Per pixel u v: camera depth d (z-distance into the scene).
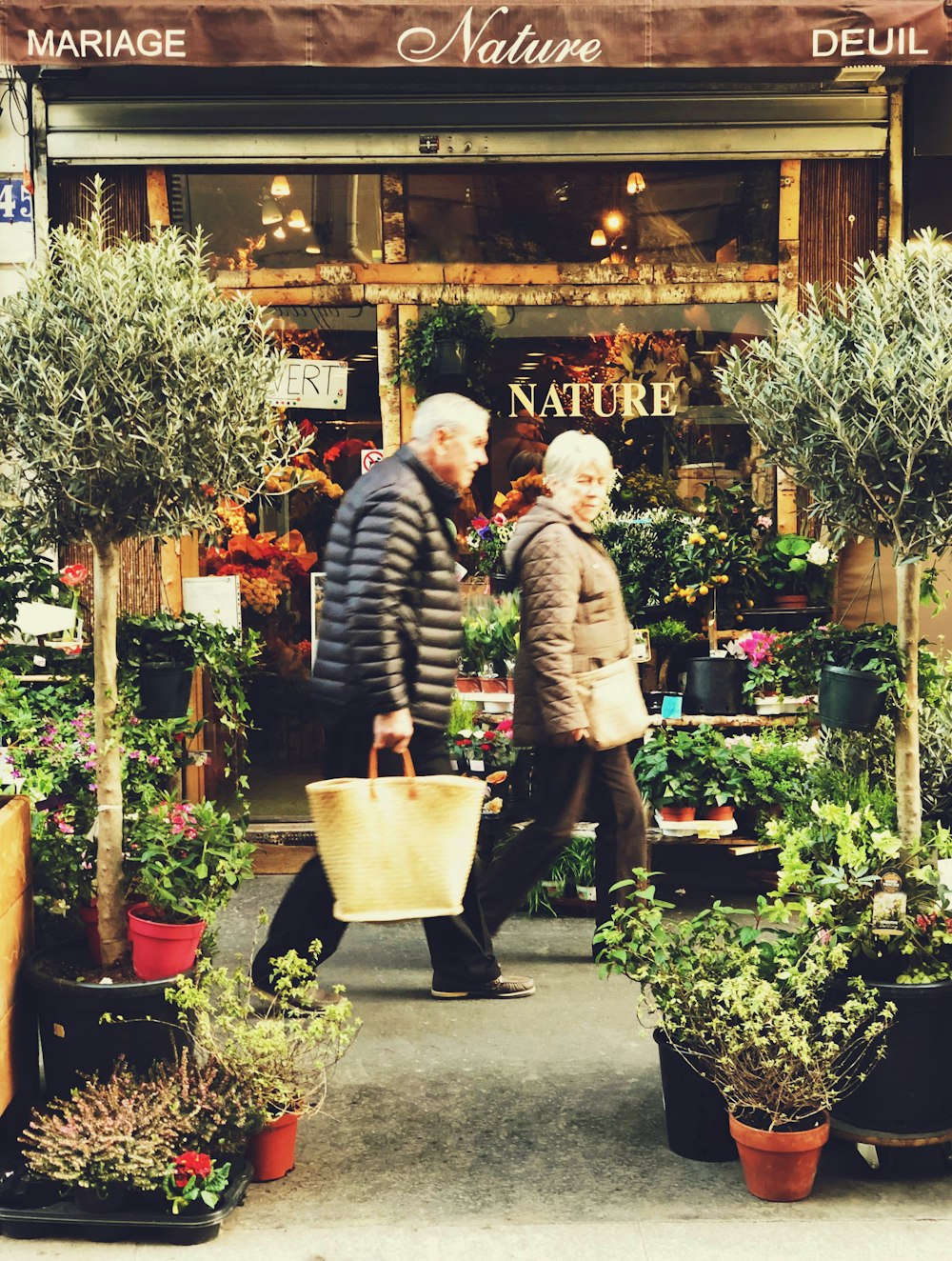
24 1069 3.38
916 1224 3.04
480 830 5.34
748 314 6.04
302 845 6.09
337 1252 2.92
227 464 3.45
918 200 5.91
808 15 4.87
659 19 4.89
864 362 3.21
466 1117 3.59
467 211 6.01
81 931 3.74
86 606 5.85
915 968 3.27
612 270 6.02
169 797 3.76
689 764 5.28
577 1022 4.24
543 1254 2.91
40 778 4.24
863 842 3.40
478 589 6.06
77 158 5.77
